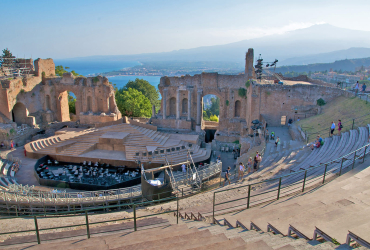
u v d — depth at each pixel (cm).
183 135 4341
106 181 3103
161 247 837
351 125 2733
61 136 4194
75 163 3709
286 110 3962
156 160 3472
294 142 3056
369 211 900
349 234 736
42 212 2425
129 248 861
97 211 2455
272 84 3919
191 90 4734
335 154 2045
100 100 5219
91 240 999
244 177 2294
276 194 1388
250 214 1126
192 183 2539
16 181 3111
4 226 1452
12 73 4912
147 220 1285
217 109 11769
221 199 1652
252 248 755
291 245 752
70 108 6525
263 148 3070
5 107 4434
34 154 3816
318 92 3856
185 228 1088
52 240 1048
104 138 3866
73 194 2708
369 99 3169
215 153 4191
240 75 4600
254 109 4019
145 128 4256
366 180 1267
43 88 5216
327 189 1259
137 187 2683
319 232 802
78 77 5247
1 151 4109
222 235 898
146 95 8406
